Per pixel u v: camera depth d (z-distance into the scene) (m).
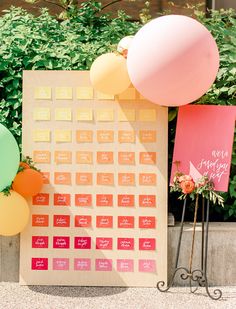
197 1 6.37
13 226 3.51
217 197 3.66
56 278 3.81
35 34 4.41
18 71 4.25
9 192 3.52
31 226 3.83
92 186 3.82
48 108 3.85
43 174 3.84
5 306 3.42
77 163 3.84
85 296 3.60
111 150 3.82
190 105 3.72
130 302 3.49
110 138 3.82
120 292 3.68
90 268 3.80
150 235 3.79
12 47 4.25
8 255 3.92
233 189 4.12
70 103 3.85
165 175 3.79
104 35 4.56
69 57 4.27
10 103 4.20
